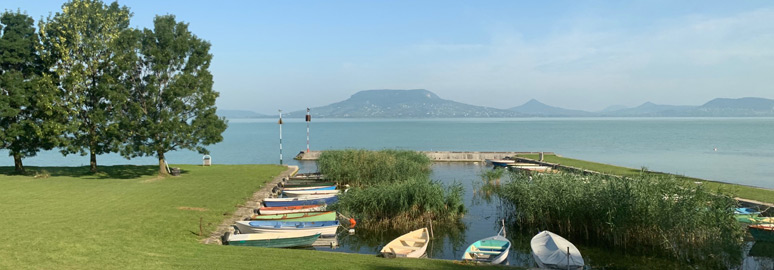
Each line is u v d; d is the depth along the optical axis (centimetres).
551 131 16438
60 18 3130
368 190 2492
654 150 7600
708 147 8125
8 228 1669
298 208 2586
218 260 1393
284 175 3944
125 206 2236
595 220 2014
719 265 1706
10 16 3222
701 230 1795
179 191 2806
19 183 2989
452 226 2366
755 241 1884
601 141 10262
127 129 3131
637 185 2014
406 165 3847
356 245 2047
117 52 3125
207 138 3353
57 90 3103
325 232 2061
